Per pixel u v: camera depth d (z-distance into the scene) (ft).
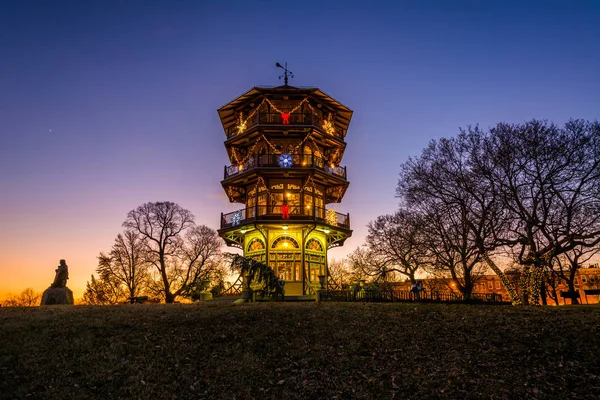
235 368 33.73
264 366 34.35
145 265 165.89
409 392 29.50
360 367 34.01
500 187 84.94
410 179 99.71
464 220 88.17
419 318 49.42
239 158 118.52
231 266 87.66
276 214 103.96
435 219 101.50
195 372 32.86
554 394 28.40
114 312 57.11
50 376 31.17
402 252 139.23
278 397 29.12
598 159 81.20
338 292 78.43
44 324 46.34
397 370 33.24
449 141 93.97
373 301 74.95
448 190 91.56
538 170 82.07
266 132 108.27
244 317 50.57
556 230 81.10
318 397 28.99
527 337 39.63
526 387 29.55
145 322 47.91
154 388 29.91
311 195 110.01
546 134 84.02
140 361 34.60
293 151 109.60
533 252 80.74
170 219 164.45
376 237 147.84
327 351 37.65
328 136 112.68
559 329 41.55
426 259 124.47
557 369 32.19
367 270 152.05
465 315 50.19
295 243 106.22
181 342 39.65
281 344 39.63
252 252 109.50
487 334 41.27
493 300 74.13
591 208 82.07
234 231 111.45
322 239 113.19
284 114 108.58
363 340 40.68
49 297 81.10
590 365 32.37
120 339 40.22
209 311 56.59
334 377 32.12
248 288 86.07
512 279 120.37
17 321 48.55
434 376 31.89
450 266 104.32
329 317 50.44
